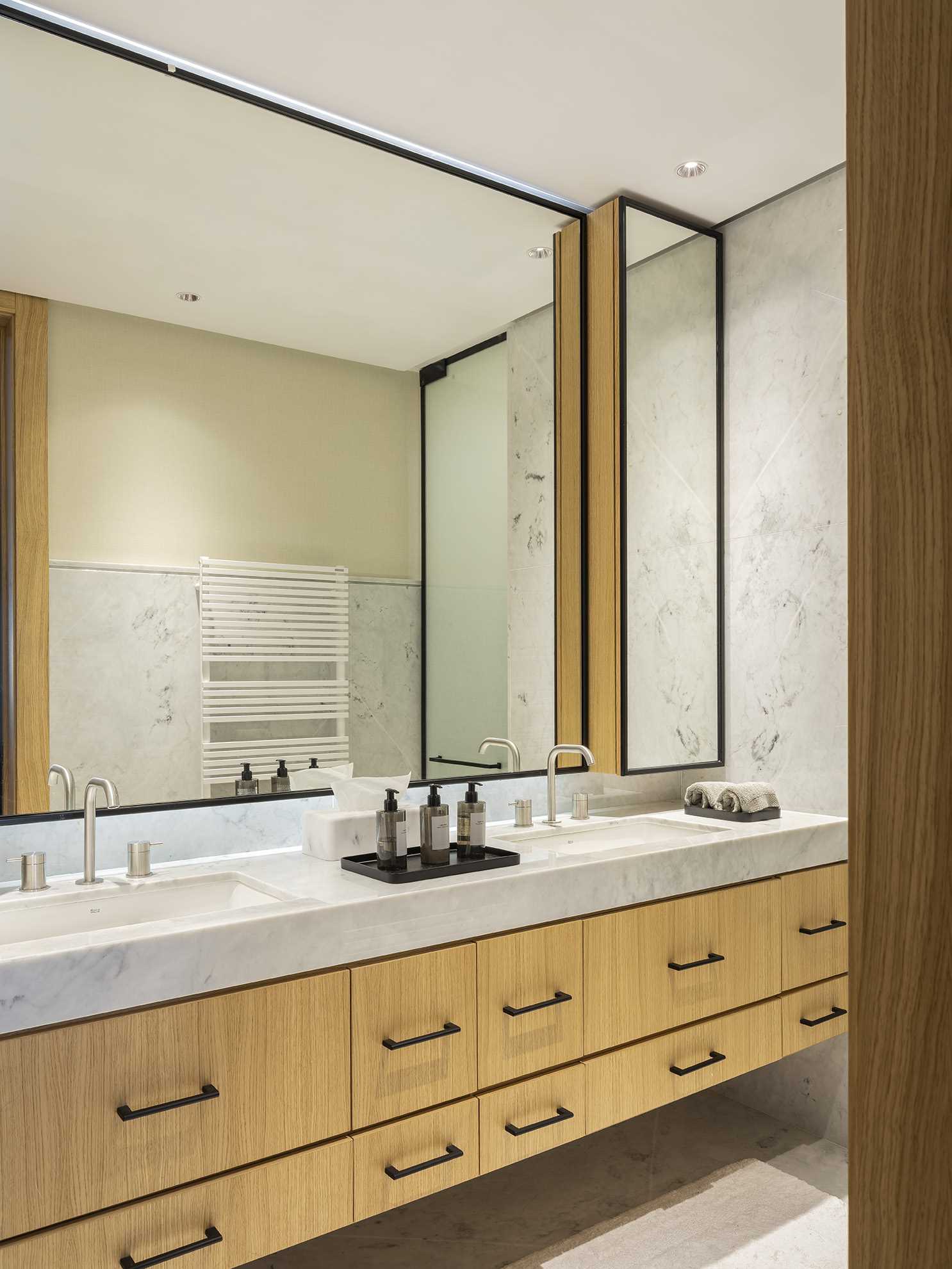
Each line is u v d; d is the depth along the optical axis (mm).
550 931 1927
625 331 2732
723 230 3010
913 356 526
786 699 2832
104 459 2064
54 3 1903
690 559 2918
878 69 551
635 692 2760
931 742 511
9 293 1960
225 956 1511
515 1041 1858
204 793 2162
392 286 2484
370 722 2432
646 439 2799
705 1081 2195
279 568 2297
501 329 2680
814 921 2494
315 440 2363
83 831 1998
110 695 2049
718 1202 2391
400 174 2479
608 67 2137
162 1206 1429
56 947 1388
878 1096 532
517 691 2717
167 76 2105
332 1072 1610
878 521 544
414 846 2184
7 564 1944
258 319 2279
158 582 2121
